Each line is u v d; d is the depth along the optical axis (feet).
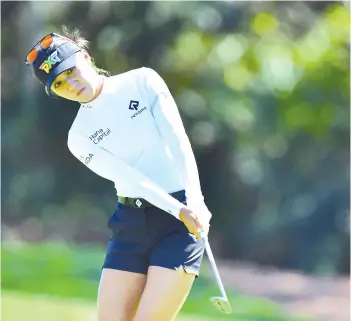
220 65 234.17
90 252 157.89
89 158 53.36
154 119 52.19
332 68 226.58
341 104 227.61
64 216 255.29
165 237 51.44
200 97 235.81
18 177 255.29
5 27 250.37
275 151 239.71
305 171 236.63
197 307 109.40
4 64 253.24
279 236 238.07
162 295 50.21
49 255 147.43
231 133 237.66
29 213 255.50
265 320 104.63
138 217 51.75
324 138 231.30
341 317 108.68
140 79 52.54
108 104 52.42
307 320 106.11
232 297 118.83
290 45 234.79
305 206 233.55
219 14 238.68
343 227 228.84
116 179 52.39
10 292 114.01
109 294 52.29
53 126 254.68
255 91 232.94
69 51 52.19
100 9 239.30
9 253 149.79
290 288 130.62
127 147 52.44
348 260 226.58
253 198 247.09
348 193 228.22
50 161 256.73
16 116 256.32
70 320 94.12
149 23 237.66
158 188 50.85
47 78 52.34
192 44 236.63
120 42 238.07
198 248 51.65
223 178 251.80
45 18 245.86
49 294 113.50
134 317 52.65
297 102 229.45
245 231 246.68
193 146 245.45
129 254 52.24
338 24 226.58
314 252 230.27
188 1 236.63
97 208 255.29
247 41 236.43
